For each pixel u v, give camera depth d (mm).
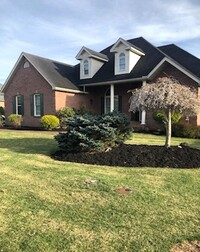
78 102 19375
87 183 4773
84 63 20125
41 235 2932
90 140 7074
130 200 3975
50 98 18188
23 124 20453
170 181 4984
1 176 5172
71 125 7547
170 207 3727
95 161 6609
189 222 3283
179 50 18312
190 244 2803
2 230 3029
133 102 7680
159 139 11602
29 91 19797
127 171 5727
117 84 18641
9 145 9547
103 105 20047
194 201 3967
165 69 15469
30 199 3969
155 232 3033
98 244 2773
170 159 6613
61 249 2676
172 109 7523
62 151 7844
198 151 7434
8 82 21250
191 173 5609
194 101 7234
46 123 16016
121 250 2676
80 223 3223
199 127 13008
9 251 2627
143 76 15859
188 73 14172
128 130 7914
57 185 4645
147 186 4652
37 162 6543
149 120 16125
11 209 3598
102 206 3736
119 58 18078
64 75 20141
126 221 3291
